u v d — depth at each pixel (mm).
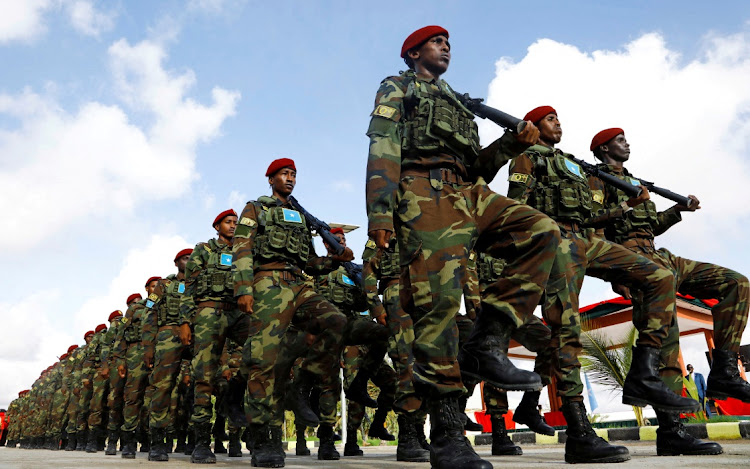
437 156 2945
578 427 3602
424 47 3326
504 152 2977
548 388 11281
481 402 12703
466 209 2863
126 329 9586
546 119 4789
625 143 5480
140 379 8734
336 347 5855
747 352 11500
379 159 2814
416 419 4918
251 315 5074
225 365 9016
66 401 15188
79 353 13820
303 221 5523
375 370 6840
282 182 5656
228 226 6906
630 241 5062
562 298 3941
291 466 4629
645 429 7828
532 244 2785
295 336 5910
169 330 7379
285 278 5191
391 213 2748
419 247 2812
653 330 4102
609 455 3432
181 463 5762
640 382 4043
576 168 4438
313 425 6082
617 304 10445
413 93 2986
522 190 4180
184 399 10344
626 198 5141
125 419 8609
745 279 4793
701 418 8547
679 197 5340
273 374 4953
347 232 9234
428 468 3785
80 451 12398
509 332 2814
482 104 3141
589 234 4367
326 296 7090
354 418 7449
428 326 2729
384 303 5719
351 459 6176
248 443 9523
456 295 2699
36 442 18875
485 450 7406
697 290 5055
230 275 6363
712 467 2828
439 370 2664
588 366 8797
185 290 6746
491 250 2994
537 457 4742
